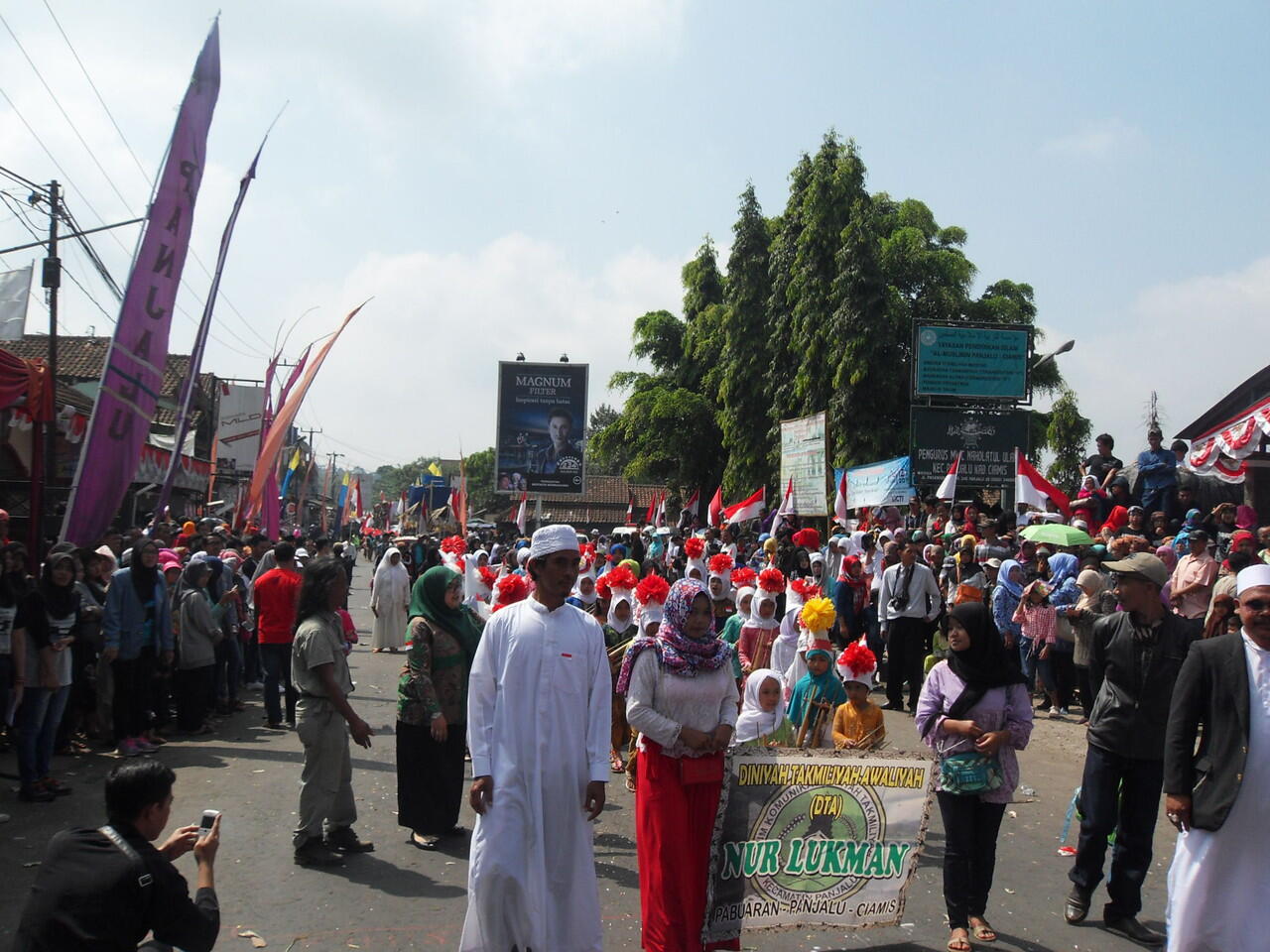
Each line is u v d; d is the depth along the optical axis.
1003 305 35.28
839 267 30.62
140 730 9.99
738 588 10.41
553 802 4.72
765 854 5.37
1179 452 17.80
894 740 11.32
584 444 39.31
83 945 3.50
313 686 6.71
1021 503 18.02
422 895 6.14
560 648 4.82
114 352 10.76
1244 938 4.59
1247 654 4.70
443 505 51.88
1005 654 5.57
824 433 20.77
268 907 5.90
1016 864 7.00
